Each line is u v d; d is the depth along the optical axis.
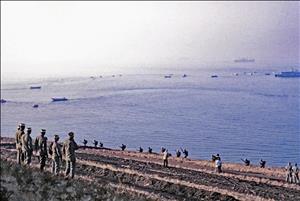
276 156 101.94
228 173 70.31
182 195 52.56
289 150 100.31
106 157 84.81
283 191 55.44
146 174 60.69
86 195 33.34
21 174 32.66
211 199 50.88
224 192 52.12
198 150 151.88
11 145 102.81
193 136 194.25
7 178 30.39
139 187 54.88
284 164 90.81
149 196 46.62
